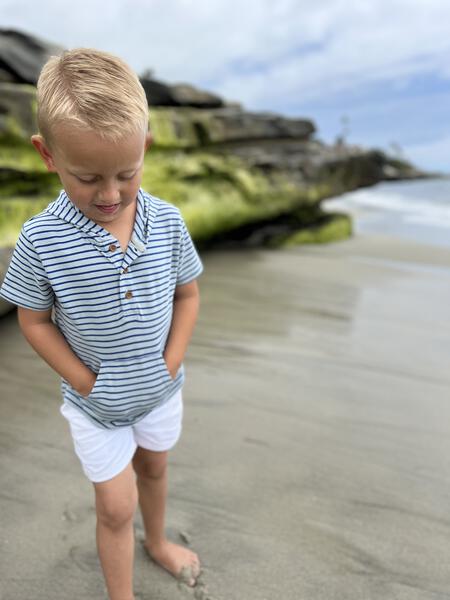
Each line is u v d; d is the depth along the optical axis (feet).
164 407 5.06
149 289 4.34
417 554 6.06
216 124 22.43
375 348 11.95
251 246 23.94
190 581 5.57
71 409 4.78
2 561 5.69
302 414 8.96
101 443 4.70
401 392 9.88
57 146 3.64
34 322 4.41
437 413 9.15
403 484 7.25
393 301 15.56
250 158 23.62
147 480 5.41
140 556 5.90
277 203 23.70
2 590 5.36
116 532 4.85
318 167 26.30
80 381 4.48
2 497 6.62
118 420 4.69
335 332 12.88
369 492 7.07
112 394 4.46
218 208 21.21
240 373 10.42
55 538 6.03
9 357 10.49
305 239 25.14
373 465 7.64
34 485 6.86
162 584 5.56
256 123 24.38
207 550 6.02
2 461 7.30
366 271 19.22
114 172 3.71
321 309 14.62
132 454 4.94
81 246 4.06
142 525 6.31
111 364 4.42
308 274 18.60
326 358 11.30
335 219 27.37
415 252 23.17
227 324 13.15
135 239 4.24
